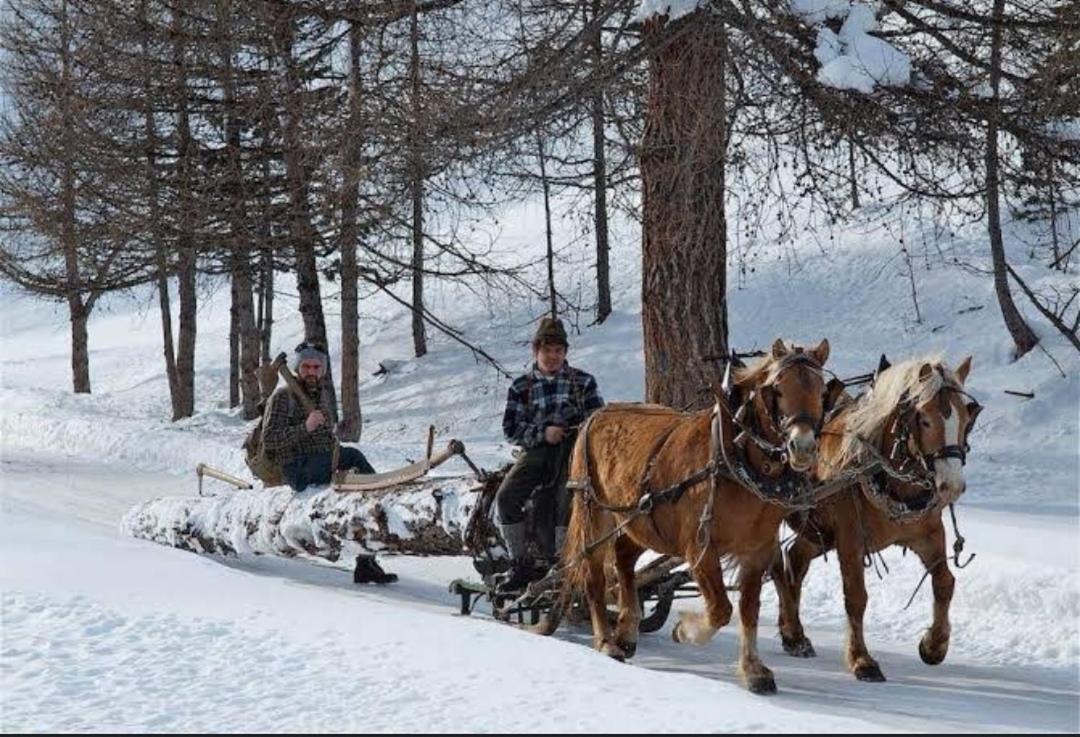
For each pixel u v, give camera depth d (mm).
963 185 14883
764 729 5535
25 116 22984
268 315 35312
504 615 9586
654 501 8398
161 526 12234
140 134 21906
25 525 12289
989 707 7809
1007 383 23688
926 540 9023
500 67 14453
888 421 8570
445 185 16953
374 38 15211
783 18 13680
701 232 13781
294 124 18109
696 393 13766
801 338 29141
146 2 20359
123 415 31469
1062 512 15164
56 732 5812
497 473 9852
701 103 13500
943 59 14727
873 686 8398
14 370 50594
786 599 9422
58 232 22562
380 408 32594
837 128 14000
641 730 5520
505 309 37219
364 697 6316
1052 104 14125
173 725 5914
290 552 11312
